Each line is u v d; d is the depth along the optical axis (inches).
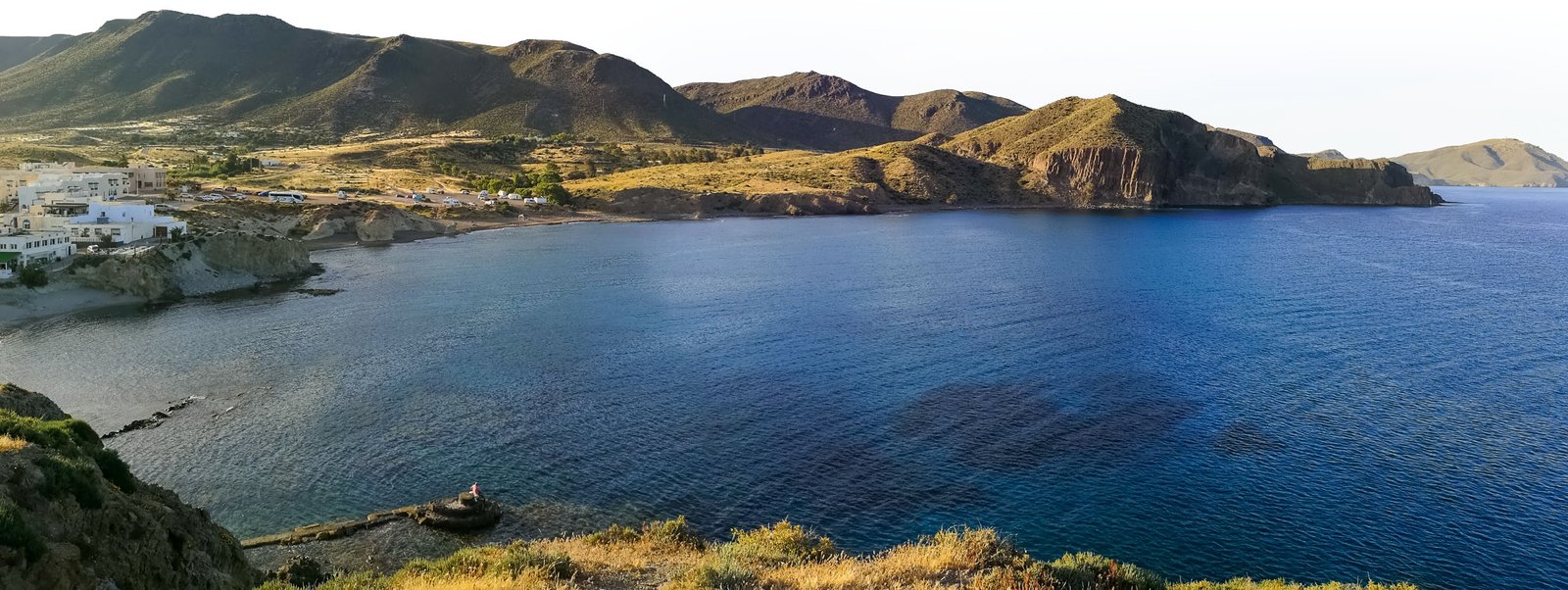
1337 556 1441.9
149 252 3722.9
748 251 5654.5
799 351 2790.4
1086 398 2263.8
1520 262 5344.5
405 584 957.8
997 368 2576.3
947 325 3198.8
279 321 3193.9
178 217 5118.1
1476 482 1696.6
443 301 3656.5
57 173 5718.5
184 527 863.7
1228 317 3366.1
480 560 1066.1
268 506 1615.4
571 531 1525.6
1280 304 3659.0
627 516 1592.0
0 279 3385.8
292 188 7869.1
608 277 4382.4
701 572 917.8
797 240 6392.7
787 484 1724.9
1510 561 1417.3
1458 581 1365.7
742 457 1863.9
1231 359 2667.3
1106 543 1492.4
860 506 1632.6
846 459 1852.9
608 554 1216.2
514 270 4611.2
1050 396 2284.7
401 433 1987.0
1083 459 1845.5
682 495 1676.9
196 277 3836.1
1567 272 4803.2
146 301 3567.9
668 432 2010.3
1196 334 3034.0
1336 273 4665.4
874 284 4197.8
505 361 2635.3
